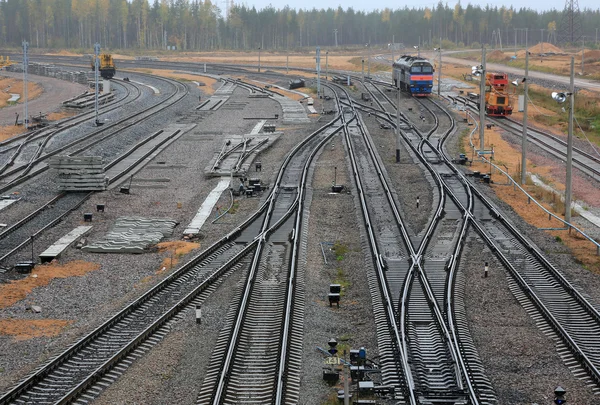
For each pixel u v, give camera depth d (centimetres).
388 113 18738
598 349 4891
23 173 11169
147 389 4328
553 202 9519
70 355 4728
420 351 4856
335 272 6675
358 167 11606
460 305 5669
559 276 6225
